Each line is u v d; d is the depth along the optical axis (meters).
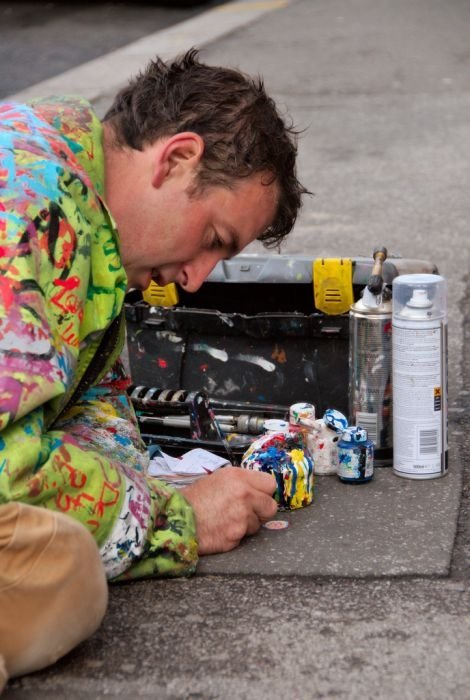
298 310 5.83
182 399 5.54
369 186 12.14
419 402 5.19
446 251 9.62
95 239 4.08
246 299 5.89
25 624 3.62
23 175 3.86
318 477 5.39
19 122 4.08
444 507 4.99
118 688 3.73
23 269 3.76
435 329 5.13
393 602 4.22
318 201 11.61
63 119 4.20
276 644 3.96
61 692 3.71
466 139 14.12
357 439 5.23
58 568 3.58
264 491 4.72
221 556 4.59
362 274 5.54
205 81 4.20
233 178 4.16
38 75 19.00
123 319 4.45
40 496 3.87
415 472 5.26
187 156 4.15
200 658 3.88
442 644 3.94
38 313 3.77
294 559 4.55
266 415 5.71
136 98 4.25
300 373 5.72
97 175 4.16
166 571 4.36
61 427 4.70
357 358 5.34
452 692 3.66
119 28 23.38
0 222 3.78
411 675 3.76
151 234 4.23
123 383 5.13
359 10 24.97
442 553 4.57
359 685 3.71
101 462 4.09
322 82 17.97
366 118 15.49
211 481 4.67
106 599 3.79
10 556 3.55
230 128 4.13
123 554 4.20
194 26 23.62
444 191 11.79
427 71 18.47
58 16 24.70
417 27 22.64
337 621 4.10
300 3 26.48
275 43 21.50
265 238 4.53
